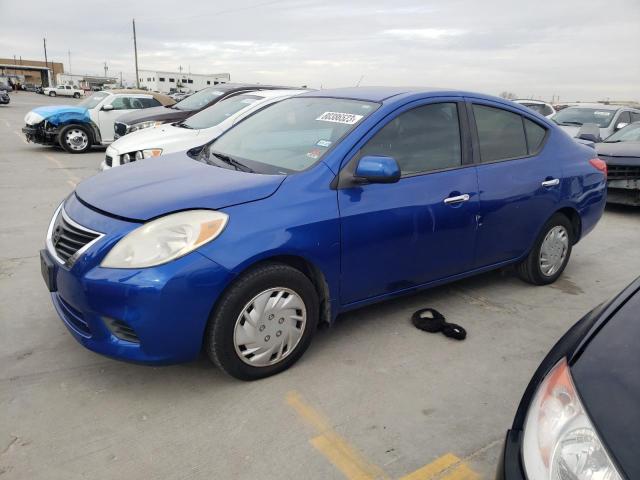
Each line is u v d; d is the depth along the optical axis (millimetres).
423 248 3605
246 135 3998
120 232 2686
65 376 3057
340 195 3168
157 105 14000
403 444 2613
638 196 7602
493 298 4469
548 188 4367
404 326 3848
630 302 1933
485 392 3084
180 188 2990
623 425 1439
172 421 2705
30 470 2338
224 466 2414
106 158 7418
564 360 1761
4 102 37875
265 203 2924
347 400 2938
